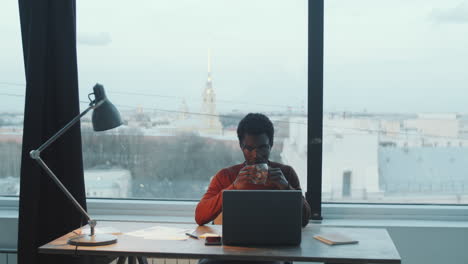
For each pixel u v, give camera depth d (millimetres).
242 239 2121
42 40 2982
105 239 2186
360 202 3309
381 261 1946
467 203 3248
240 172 2381
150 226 2525
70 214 3072
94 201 3400
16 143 3479
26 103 3000
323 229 2438
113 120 2250
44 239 3090
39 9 2979
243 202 2115
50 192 3082
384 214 3246
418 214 3223
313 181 3217
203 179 3400
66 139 3027
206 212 2434
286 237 2117
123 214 3385
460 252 3014
